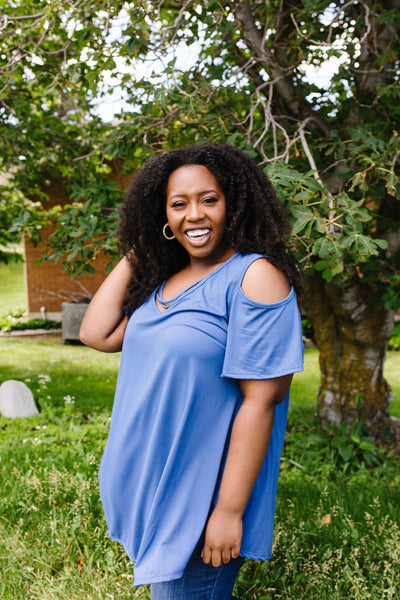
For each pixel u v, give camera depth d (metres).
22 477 3.17
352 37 3.79
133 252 1.68
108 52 2.82
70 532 2.63
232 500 1.34
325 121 3.68
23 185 5.59
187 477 1.42
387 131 3.62
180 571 1.38
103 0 2.80
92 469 3.38
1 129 4.58
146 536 1.45
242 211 1.45
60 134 4.80
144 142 3.39
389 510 3.13
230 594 1.55
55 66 3.94
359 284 4.29
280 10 3.45
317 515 2.94
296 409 5.71
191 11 3.24
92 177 5.09
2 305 16.64
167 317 1.45
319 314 4.63
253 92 3.54
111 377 7.57
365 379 4.63
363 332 4.45
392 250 4.12
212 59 3.34
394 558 2.41
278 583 2.35
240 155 1.53
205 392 1.39
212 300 1.40
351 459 4.25
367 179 3.19
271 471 1.50
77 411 5.68
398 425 5.18
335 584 2.32
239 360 1.33
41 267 12.81
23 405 5.45
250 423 1.33
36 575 2.34
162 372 1.42
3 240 6.13
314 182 2.34
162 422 1.42
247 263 1.39
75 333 10.37
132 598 2.20
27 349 9.92
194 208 1.43
